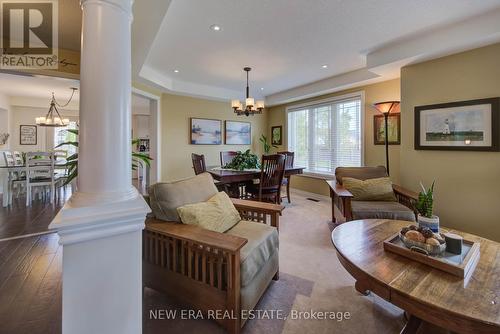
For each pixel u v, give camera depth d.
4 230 3.04
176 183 1.91
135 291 1.07
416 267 1.26
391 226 1.89
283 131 6.00
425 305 1.00
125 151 1.08
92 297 0.98
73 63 3.16
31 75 3.03
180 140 5.10
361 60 3.60
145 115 7.90
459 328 0.93
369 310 1.64
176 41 2.95
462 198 2.84
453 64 2.85
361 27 2.62
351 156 4.56
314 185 5.27
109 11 1.03
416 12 2.35
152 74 4.05
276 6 2.23
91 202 0.98
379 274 1.20
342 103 4.70
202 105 5.38
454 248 1.36
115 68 1.04
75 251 0.95
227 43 3.00
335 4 2.21
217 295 1.43
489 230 2.66
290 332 1.45
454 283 1.12
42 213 3.73
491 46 2.59
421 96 3.11
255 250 1.57
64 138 6.92
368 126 4.25
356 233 1.75
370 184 3.01
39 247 2.57
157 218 1.81
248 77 4.42
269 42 2.98
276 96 5.72
